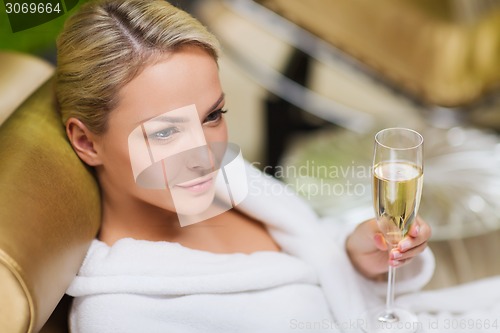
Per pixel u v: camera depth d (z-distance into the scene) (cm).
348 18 220
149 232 109
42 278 85
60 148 102
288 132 219
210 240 114
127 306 99
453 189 162
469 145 178
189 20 99
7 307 83
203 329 103
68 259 92
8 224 84
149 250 103
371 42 220
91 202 103
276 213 120
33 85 129
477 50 219
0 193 87
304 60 219
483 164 170
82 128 102
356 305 117
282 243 120
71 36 99
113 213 108
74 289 97
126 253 101
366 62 220
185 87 98
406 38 220
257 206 119
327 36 219
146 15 97
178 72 97
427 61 219
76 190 99
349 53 220
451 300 131
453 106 218
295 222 120
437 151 176
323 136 190
